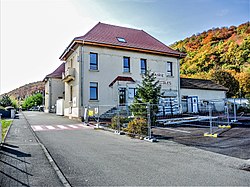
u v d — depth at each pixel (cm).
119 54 2422
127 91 2353
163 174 575
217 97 3119
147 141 1055
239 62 5284
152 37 2991
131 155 778
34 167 625
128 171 598
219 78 4222
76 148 888
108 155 775
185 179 538
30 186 489
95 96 2258
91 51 2270
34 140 1062
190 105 2809
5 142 1002
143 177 551
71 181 523
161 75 2659
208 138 1105
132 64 2489
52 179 533
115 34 2648
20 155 759
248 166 650
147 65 2581
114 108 2262
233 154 792
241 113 2459
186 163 680
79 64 2198
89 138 1141
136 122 1190
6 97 4522
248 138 1069
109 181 523
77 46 2283
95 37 2362
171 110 2417
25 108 6450
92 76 2250
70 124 1831
